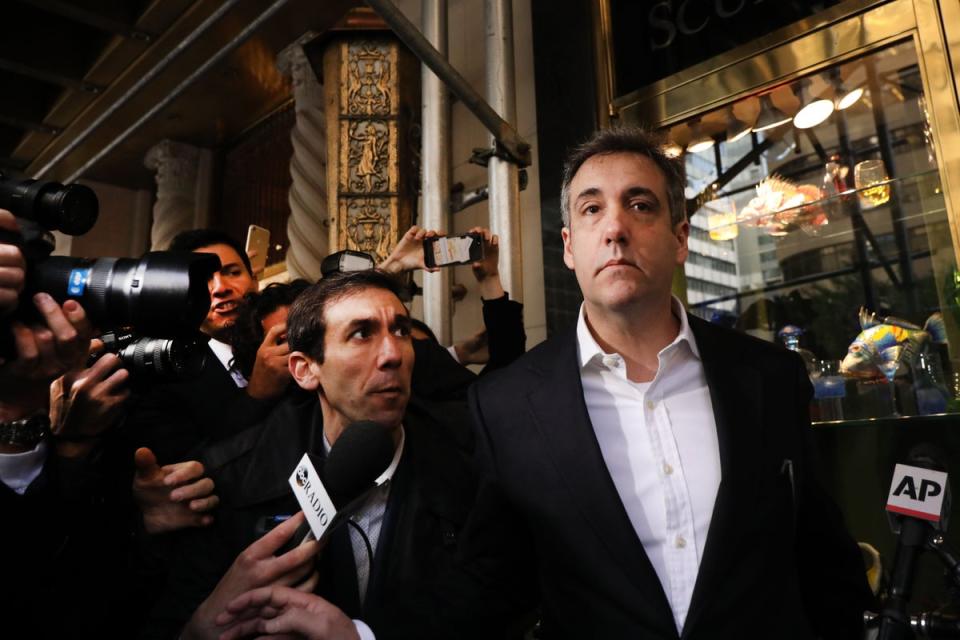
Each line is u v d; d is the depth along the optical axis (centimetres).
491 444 117
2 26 370
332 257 191
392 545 131
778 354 118
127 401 125
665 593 102
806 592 119
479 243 196
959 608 161
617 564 101
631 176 117
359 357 133
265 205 450
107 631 132
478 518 118
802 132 231
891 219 212
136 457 129
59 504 116
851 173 221
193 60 387
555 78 269
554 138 265
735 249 242
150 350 118
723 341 120
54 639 118
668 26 250
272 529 121
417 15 340
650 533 107
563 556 106
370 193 255
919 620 121
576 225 120
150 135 475
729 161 244
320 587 128
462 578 117
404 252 202
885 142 213
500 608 116
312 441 142
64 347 105
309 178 334
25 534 113
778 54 221
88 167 281
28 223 113
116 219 544
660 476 109
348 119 260
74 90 407
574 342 123
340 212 255
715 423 110
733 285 241
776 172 236
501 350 194
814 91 220
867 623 122
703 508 107
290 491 133
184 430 182
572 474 107
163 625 124
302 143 341
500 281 210
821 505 112
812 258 228
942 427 180
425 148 233
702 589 97
